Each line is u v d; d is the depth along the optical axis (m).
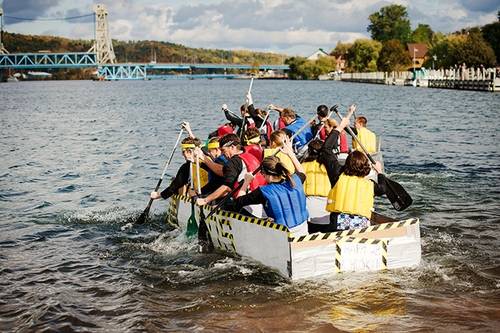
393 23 145.50
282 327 5.66
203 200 7.81
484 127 24.69
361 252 6.76
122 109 42.62
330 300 6.24
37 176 14.41
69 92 81.38
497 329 5.53
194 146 8.52
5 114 38.31
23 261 7.74
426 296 6.29
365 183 6.96
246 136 8.46
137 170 15.09
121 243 8.58
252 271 7.13
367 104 43.59
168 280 6.98
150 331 5.63
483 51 76.50
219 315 5.96
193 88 96.94
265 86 103.38
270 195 6.84
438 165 14.80
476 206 10.27
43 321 5.88
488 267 7.14
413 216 9.69
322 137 10.35
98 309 6.16
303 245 6.59
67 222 9.84
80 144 21.17
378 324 5.68
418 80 79.12
